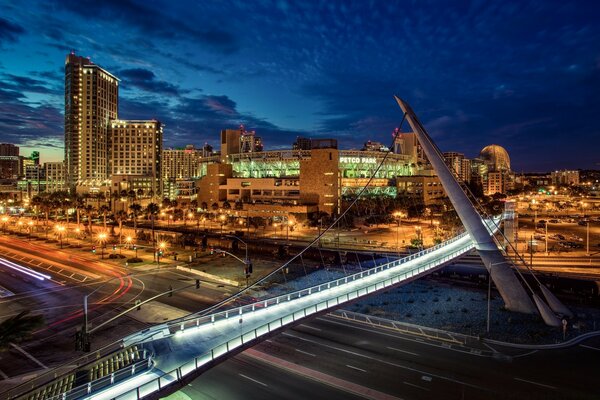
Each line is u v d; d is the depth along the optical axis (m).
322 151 176.50
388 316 57.03
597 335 49.41
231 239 113.19
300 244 114.00
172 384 28.31
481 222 60.00
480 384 37.41
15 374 40.81
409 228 150.00
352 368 40.94
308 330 51.66
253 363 42.25
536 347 46.03
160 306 61.94
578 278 70.25
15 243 125.56
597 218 171.25
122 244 121.06
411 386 37.16
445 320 55.12
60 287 73.94
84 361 42.59
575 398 34.97
